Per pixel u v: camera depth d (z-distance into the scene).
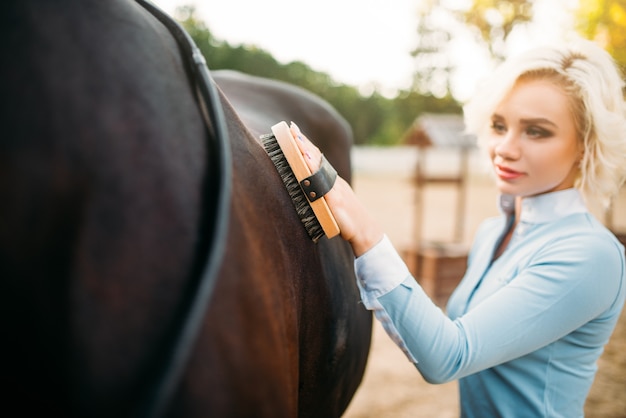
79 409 0.49
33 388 0.50
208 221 0.57
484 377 1.06
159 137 0.56
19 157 0.48
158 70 0.61
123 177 0.52
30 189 0.48
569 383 1.00
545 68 0.99
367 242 0.87
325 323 1.00
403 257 4.24
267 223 0.73
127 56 0.57
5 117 0.48
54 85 0.51
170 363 0.47
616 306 0.99
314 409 1.07
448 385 2.84
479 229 1.37
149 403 0.45
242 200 0.68
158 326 0.51
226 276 0.58
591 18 7.26
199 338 0.54
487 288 1.08
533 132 1.01
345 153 1.91
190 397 0.52
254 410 0.60
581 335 0.99
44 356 0.49
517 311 0.93
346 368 1.19
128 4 0.64
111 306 0.50
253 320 0.61
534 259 1.00
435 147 5.91
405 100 31.42
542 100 0.98
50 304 0.49
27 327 0.49
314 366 1.00
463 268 3.96
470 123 1.23
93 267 0.50
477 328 0.92
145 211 0.53
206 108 0.66
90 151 0.51
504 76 1.03
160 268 0.52
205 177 0.59
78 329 0.49
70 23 0.54
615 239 1.00
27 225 0.48
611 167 1.00
